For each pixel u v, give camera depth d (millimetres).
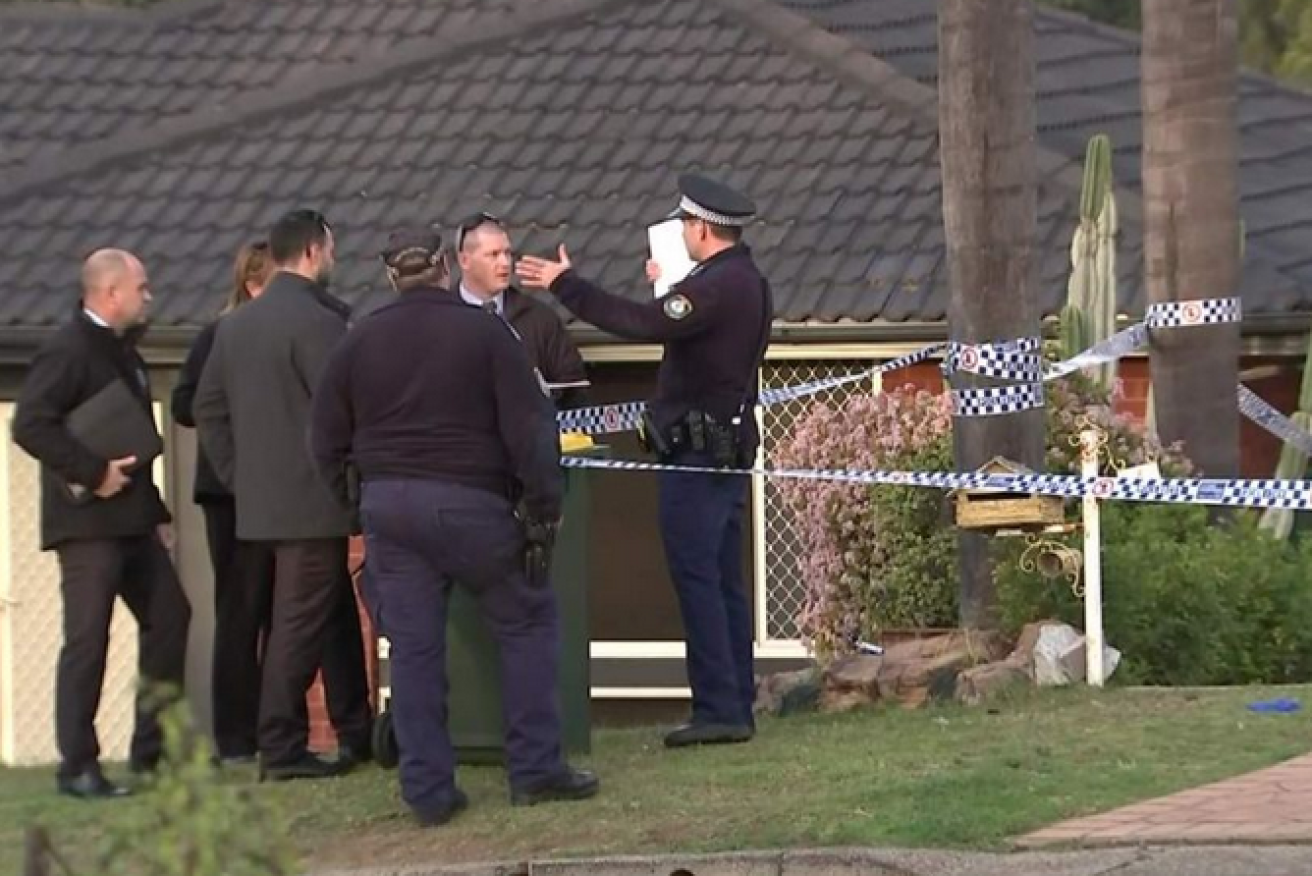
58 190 35375
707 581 19312
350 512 17953
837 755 18562
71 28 40750
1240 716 19297
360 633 19750
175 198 34969
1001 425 22297
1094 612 21250
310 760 19328
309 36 40188
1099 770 17344
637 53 37469
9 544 31859
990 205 22203
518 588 17312
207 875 10062
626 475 31938
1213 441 25734
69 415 18719
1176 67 25719
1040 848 15219
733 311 18891
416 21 40250
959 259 22344
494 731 18562
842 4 40156
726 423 19094
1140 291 30109
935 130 34188
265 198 34812
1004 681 20922
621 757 19172
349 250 33156
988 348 22250
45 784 20172
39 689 31828
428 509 16938
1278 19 68875
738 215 19062
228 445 19219
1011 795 16562
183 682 19391
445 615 17484
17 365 32000
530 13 38906
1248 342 30234
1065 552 21766
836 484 23984
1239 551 23031
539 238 33000
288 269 19344
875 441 24016
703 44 37469
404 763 17234
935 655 21781
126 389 18891
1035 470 22359
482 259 18375
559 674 17875
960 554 22641
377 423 17094
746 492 23250
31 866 11008
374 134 36219
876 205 32719
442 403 16984
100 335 18828
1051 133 35656
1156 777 17047
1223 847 14938
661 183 34000
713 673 19469
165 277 32719
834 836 15820
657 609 31891
